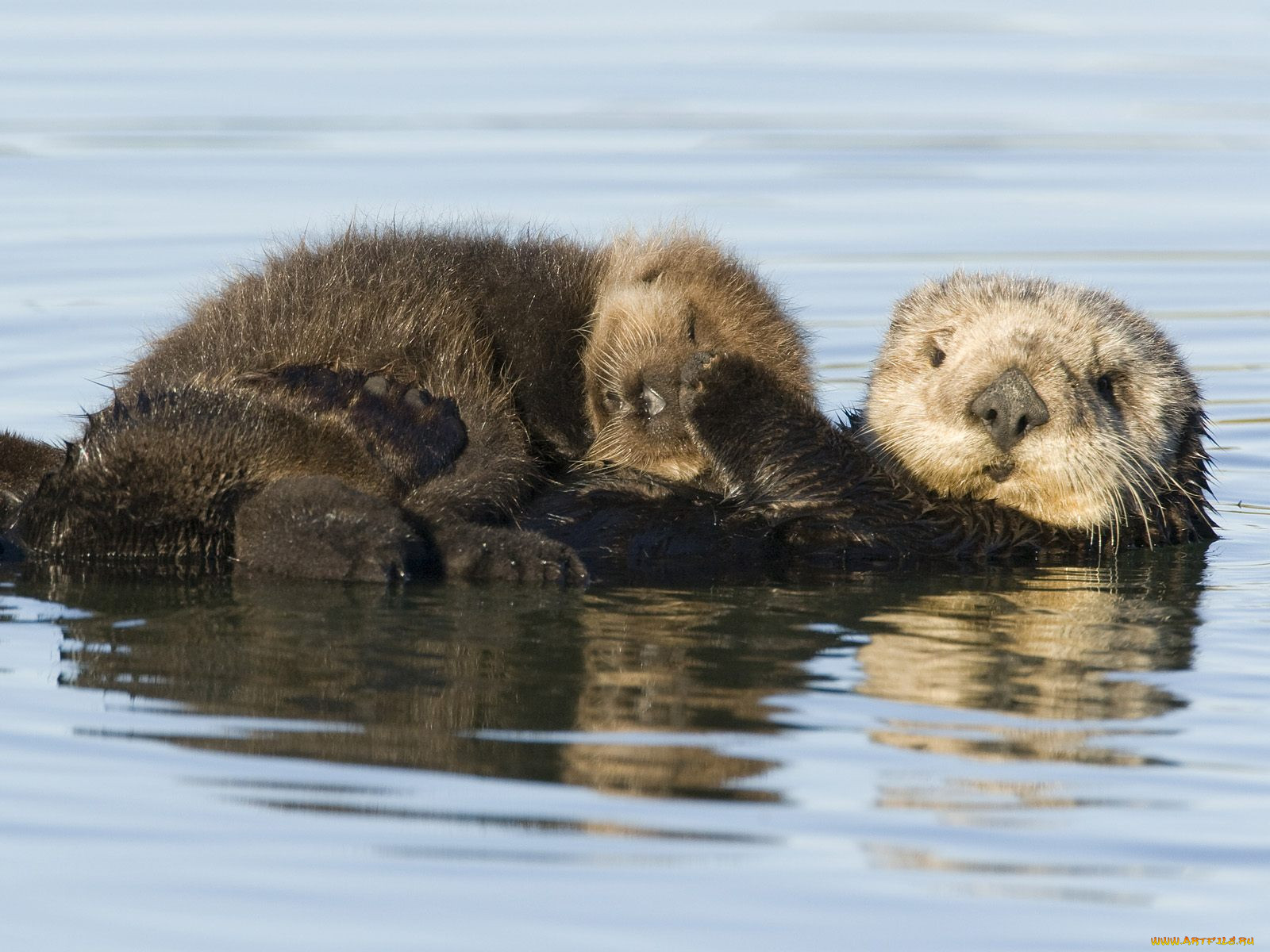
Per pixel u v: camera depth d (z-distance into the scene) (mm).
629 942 11094
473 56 62562
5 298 33812
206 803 12648
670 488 20312
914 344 21594
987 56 64625
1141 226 41125
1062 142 50125
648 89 57156
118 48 62438
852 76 59969
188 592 17703
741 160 47250
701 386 19938
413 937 11148
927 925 11273
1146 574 20000
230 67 59375
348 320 20062
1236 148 49188
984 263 37875
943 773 13312
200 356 20094
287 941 11148
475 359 20219
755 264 27156
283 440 18125
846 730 14133
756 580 19125
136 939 11195
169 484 17891
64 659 15547
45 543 18188
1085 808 12773
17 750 13500
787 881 11711
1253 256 38625
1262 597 18875
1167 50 65438
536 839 12180
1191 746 13953
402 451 18500
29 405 27750
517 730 13992
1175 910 11477
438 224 23156
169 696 14680
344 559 17844
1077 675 15703
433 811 12555
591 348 20672
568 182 44031
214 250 37156
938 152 48688
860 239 39781
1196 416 21984
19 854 12008
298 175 43969
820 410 21891
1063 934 11234
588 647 16203
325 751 13562
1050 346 20219
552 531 19672
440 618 16984
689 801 12773
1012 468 20406
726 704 14688
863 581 19281
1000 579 19562
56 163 44969
